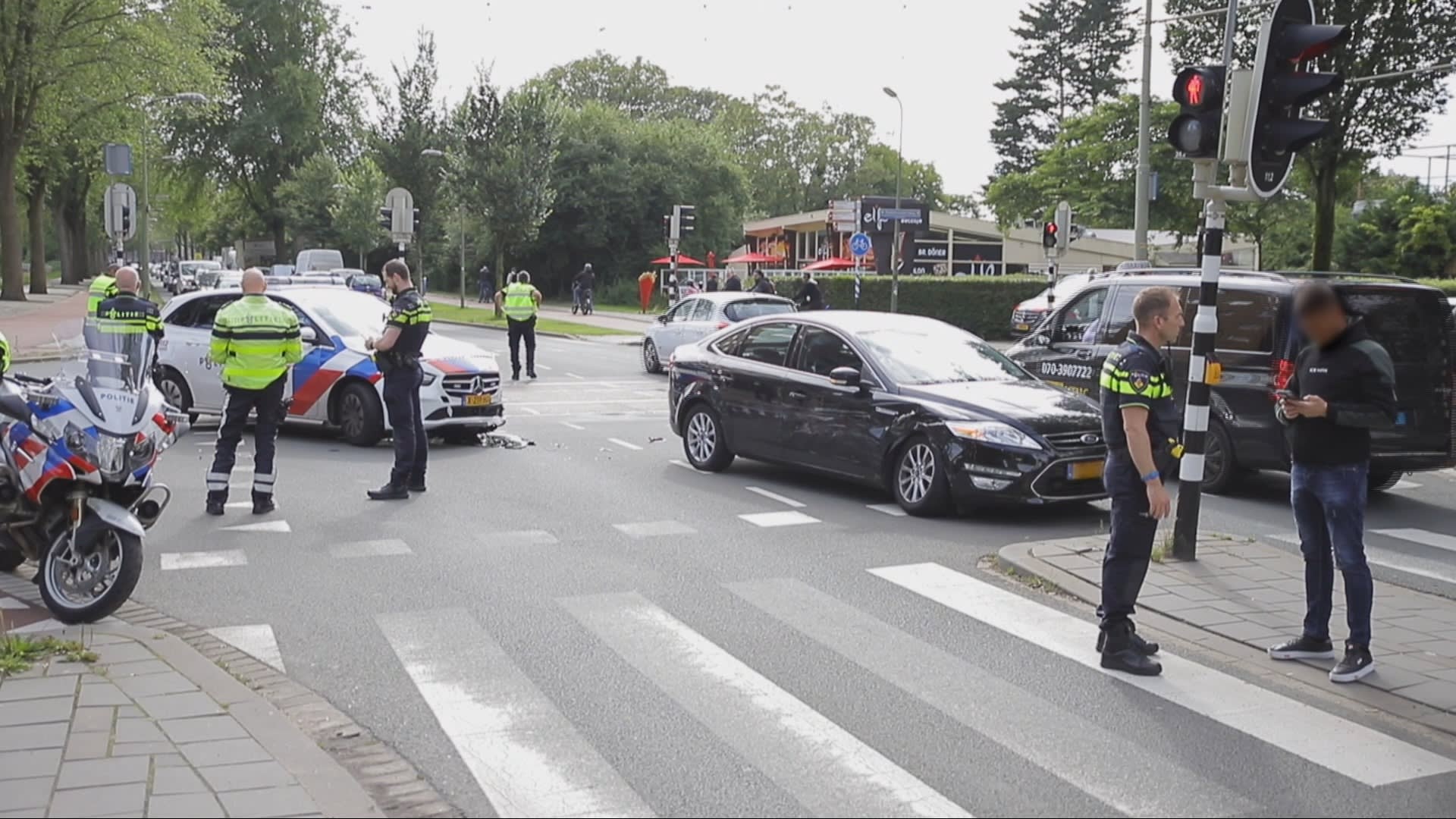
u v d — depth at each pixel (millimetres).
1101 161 42219
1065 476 9656
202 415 15922
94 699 5473
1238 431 11367
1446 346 11133
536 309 22516
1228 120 7809
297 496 10805
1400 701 5883
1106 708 5727
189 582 7859
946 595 7695
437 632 6824
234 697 5539
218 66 54500
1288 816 4586
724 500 10812
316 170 60750
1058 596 7715
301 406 14102
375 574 8094
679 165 68688
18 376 7430
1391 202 52969
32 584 7738
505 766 4980
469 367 13961
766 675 6141
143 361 7215
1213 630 6934
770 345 11812
